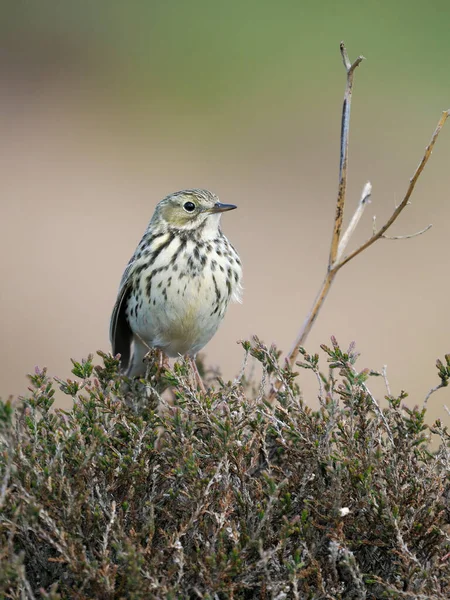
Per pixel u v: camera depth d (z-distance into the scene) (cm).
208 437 540
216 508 489
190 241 796
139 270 796
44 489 469
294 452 519
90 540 473
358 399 535
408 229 2022
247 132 2511
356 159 2316
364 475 487
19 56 2803
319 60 2758
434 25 2791
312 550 466
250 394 684
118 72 2778
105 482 498
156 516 496
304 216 2102
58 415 532
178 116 2589
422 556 485
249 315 1662
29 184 2188
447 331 1641
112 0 3094
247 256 1898
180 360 578
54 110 2567
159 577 450
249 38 2900
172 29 2970
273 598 436
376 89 2575
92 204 2134
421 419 527
